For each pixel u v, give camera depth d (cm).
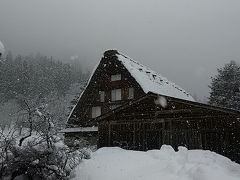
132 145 2033
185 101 1869
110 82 3091
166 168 931
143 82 2822
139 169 989
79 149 1107
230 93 3703
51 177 949
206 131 1788
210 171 832
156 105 1998
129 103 2075
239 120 1702
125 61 3041
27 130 990
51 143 945
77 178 960
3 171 890
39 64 11050
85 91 3131
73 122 3120
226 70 3906
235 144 1688
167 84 3706
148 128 2005
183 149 1177
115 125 2139
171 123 1916
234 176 845
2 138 915
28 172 927
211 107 1773
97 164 1092
